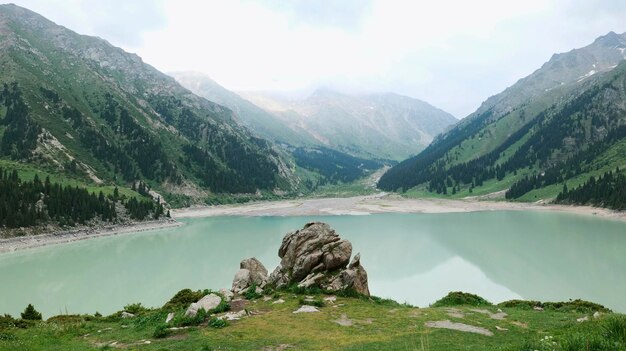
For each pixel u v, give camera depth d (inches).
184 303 1350.9
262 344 847.7
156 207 6363.2
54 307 2215.8
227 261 3289.9
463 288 2464.3
